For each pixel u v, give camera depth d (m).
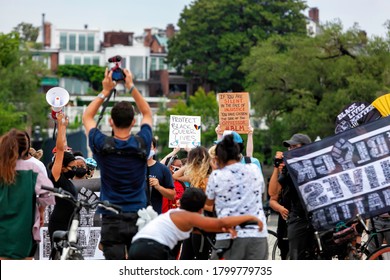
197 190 11.25
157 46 175.12
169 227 11.12
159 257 11.06
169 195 14.44
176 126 19.95
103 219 11.66
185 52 131.38
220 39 125.56
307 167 14.31
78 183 15.75
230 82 125.94
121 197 11.55
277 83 72.81
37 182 12.35
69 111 117.88
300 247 14.44
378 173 14.25
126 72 11.61
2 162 12.15
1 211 12.20
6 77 92.94
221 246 12.20
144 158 11.55
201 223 11.11
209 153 14.71
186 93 149.75
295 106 72.50
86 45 169.75
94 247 15.81
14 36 96.38
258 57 75.56
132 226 11.55
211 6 127.00
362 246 15.01
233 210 11.95
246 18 124.94
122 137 11.55
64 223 14.43
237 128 19.00
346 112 17.23
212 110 99.06
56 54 162.50
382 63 67.19
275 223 33.78
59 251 12.98
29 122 95.81
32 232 12.47
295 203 14.47
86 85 153.62
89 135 11.51
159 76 155.88
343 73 67.75
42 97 97.25
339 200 14.25
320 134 69.62
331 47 69.56
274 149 78.31
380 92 63.09
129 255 11.19
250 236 12.00
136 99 11.65
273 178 14.59
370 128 14.30
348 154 14.30
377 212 14.20
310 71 71.19
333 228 14.25
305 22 126.25
